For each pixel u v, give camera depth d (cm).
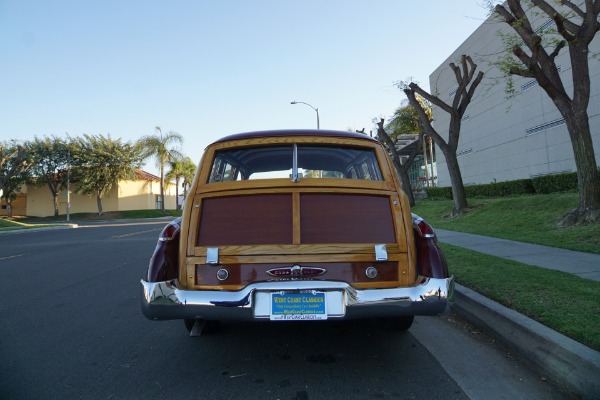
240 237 314
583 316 377
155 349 396
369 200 327
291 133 356
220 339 418
